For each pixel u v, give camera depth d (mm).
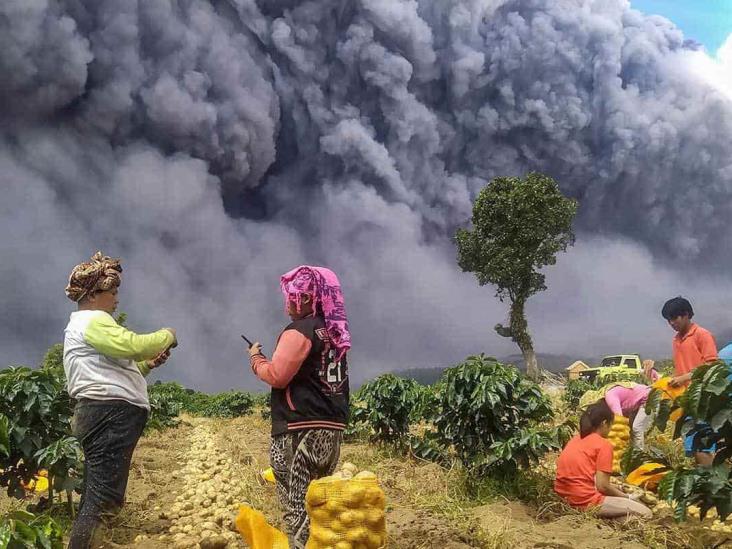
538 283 35188
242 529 3914
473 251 35594
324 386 3771
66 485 5418
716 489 4113
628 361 26609
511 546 4590
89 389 4148
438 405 7316
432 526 4961
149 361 4609
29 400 5254
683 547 4652
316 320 3816
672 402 4613
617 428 7320
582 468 5734
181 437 15391
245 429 17109
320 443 3752
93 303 4332
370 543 3275
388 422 9539
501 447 6195
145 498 7086
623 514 5477
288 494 3771
